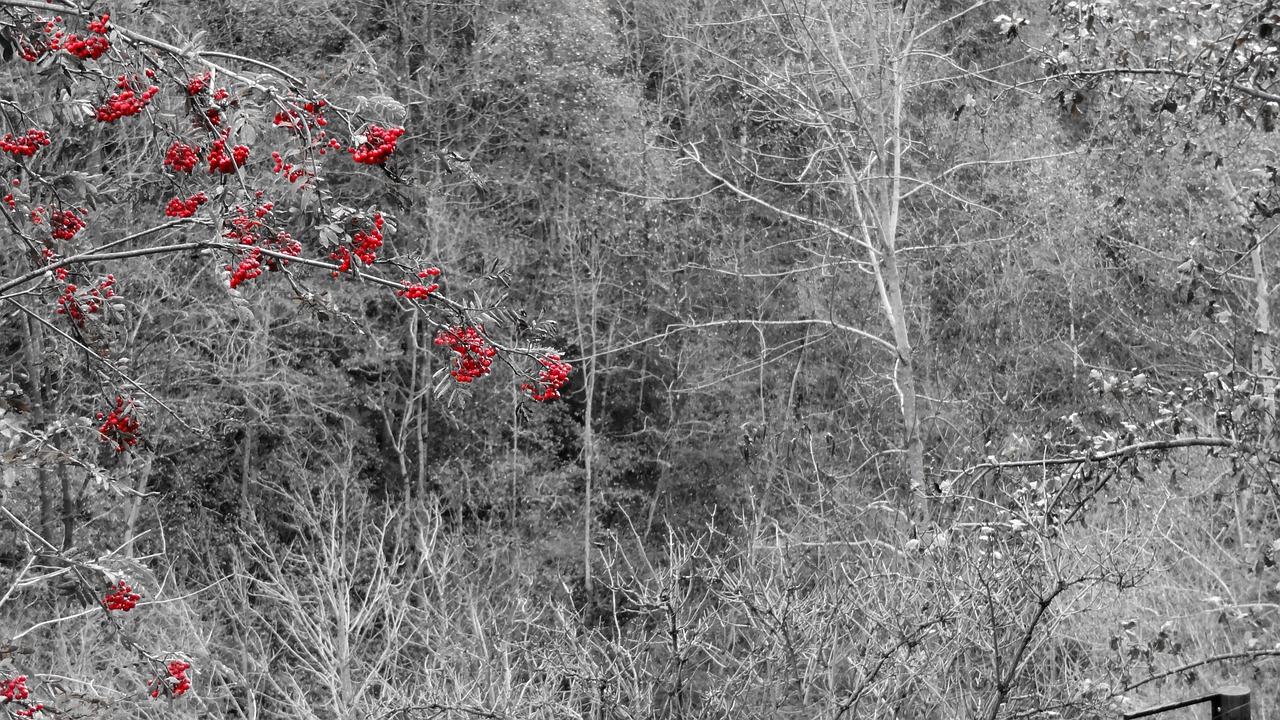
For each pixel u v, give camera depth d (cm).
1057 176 1762
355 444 2036
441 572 1409
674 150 2222
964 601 759
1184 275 707
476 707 854
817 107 1723
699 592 1124
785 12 1641
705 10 2205
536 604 1812
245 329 1781
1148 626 984
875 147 1645
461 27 2312
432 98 2091
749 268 2212
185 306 1650
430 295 413
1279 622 937
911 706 871
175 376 1716
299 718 1270
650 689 833
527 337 434
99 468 459
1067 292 1941
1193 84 681
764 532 1469
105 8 378
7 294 495
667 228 2214
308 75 371
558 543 2042
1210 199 1448
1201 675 1002
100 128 487
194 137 367
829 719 846
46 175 459
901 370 1669
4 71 627
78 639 1140
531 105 2150
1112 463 709
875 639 808
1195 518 1114
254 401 1872
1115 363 1850
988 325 1977
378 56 2191
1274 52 615
